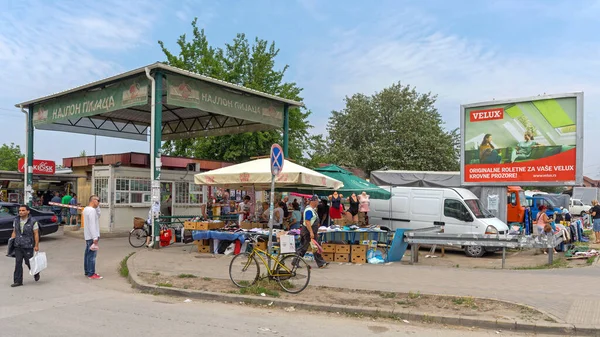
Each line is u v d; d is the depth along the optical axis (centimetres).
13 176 2303
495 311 688
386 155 3903
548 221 1596
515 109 1662
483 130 1723
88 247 992
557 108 1585
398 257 1262
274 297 778
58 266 1143
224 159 2809
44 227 1661
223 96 1644
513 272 1038
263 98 1820
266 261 848
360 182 1537
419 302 742
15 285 895
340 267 1098
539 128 1619
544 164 1605
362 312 703
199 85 1550
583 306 714
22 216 919
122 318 658
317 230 1079
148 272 990
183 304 763
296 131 3005
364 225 1560
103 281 964
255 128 2006
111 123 2188
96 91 1642
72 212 1942
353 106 4294
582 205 4144
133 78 1492
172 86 1452
